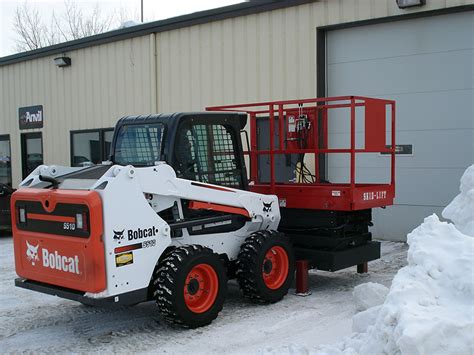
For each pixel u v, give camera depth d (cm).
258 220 589
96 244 441
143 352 448
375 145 630
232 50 1077
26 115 1555
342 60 962
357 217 655
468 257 346
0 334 501
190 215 536
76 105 1412
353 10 919
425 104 885
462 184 511
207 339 473
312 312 546
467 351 300
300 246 645
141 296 472
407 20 892
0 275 754
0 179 1667
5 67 1606
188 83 1158
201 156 545
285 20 996
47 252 482
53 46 1432
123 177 458
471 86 845
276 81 1013
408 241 399
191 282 497
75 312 568
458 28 850
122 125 572
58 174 546
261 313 546
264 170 1028
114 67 1309
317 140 706
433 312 320
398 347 310
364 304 516
